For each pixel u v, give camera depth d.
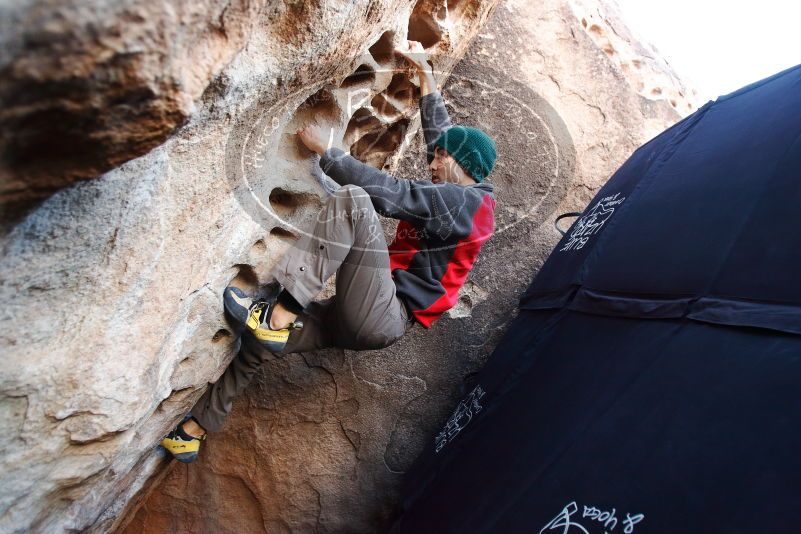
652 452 1.06
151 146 0.64
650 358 1.26
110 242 0.80
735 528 0.83
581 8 2.28
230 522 2.05
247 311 1.32
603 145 2.29
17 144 0.54
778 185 1.23
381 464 2.11
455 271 1.49
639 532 0.96
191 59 0.60
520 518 1.25
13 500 0.92
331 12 0.91
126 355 0.97
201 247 1.08
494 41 2.02
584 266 1.80
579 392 1.41
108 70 0.52
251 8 0.66
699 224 1.42
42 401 0.85
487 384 1.92
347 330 1.40
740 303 1.14
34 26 0.46
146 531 2.08
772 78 1.57
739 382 1.00
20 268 0.70
